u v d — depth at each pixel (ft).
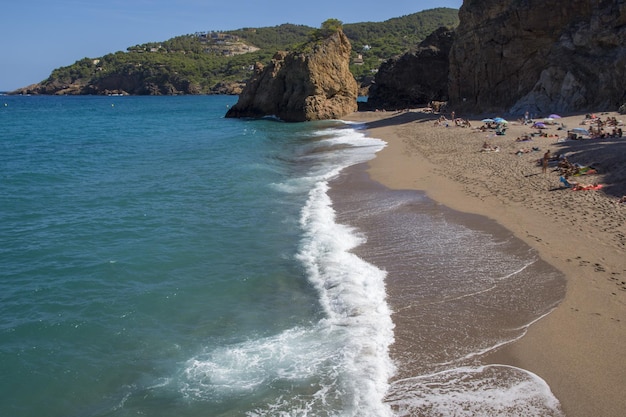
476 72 176.55
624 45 133.59
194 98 584.81
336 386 30.27
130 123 236.43
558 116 128.98
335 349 34.27
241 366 33.22
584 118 127.03
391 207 66.54
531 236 51.24
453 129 139.23
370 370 31.53
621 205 55.93
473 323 36.19
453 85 190.29
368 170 92.63
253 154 120.16
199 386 31.42
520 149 93.09
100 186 86.02
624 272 41.24
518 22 159.12
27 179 91.86
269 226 61.87
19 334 38.06
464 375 30.40
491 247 49.75
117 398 30.89
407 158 101.96
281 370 32.40
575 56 145.69
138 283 46.70
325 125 191.01
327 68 213.87
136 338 37.50
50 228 62.59
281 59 231.71
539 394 28.19
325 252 52.29
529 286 40.91
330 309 40.29
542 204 60.64
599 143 88.28
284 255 52.16
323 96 213.25
